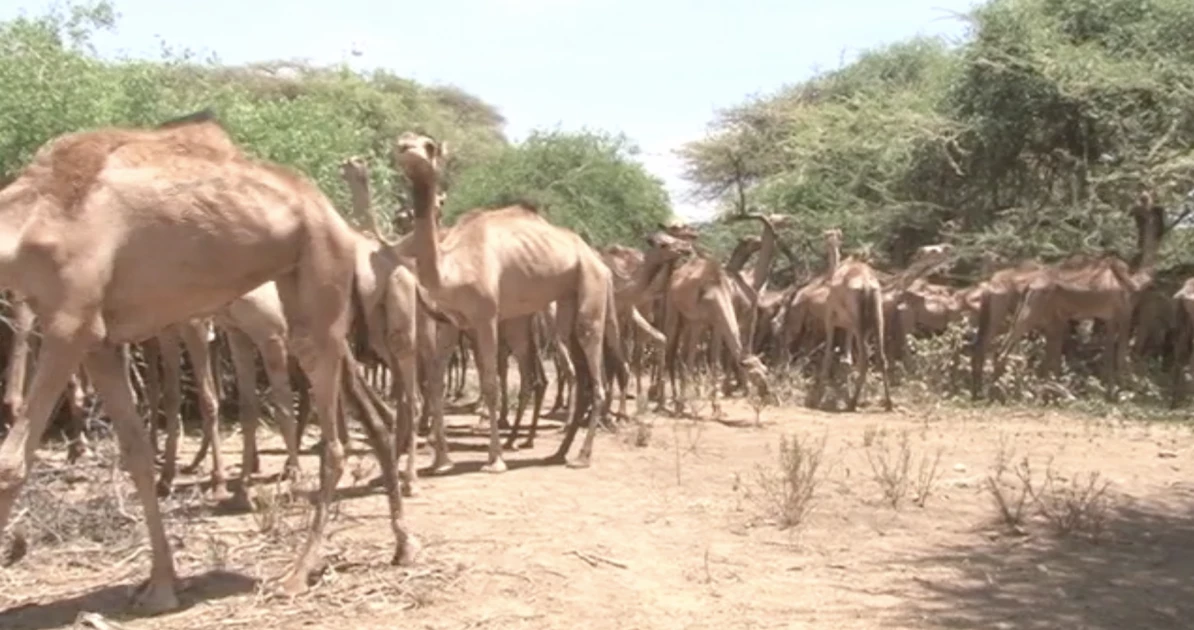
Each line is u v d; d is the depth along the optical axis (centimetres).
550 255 1661
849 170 3988
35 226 859
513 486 1452
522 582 1009
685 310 2305
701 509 1328
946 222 3631
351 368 1008
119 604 933
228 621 896
